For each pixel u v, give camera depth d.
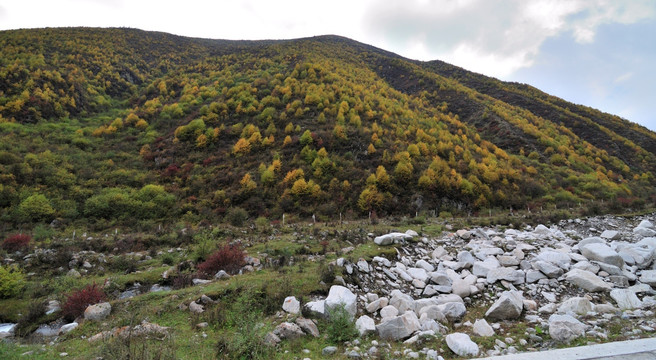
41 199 28.28
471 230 14.03
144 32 150.38
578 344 4.99
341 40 179.50
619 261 8.87
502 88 119.25
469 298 7.80
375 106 60.47
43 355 5.45
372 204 34.31
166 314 6.97
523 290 8.16
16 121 51.09
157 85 87.69
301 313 6.42
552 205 35.03
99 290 9.05
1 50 75.81
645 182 56.62
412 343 5.36
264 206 34.88
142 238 16.05
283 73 81.88
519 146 63.78
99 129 54.34
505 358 4.44
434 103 96.19
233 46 155.38
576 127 84.94
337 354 5.07
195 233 16.61
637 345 4.62
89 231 24.23
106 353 4.91
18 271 11.31
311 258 10.65
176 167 43.31
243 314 6.45
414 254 11.09
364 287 8.18
